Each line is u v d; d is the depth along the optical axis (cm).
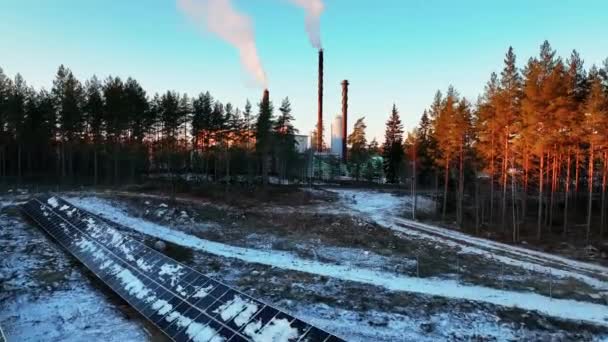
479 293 1798
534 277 2106
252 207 3762
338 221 3175
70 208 2545
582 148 3238
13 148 5072
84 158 5122
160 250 2208
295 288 1730
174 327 1274
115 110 4581
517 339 1357
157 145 5469
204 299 1346
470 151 3662
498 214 3700
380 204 4297
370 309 1546
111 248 1888
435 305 1602
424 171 5253
